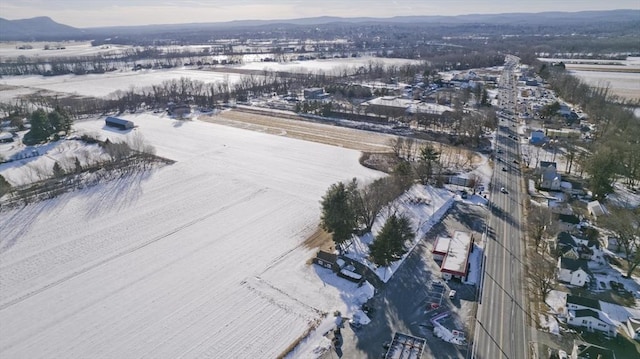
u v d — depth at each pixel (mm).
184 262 68625
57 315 57000
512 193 91938
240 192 95438
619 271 64062
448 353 49438
